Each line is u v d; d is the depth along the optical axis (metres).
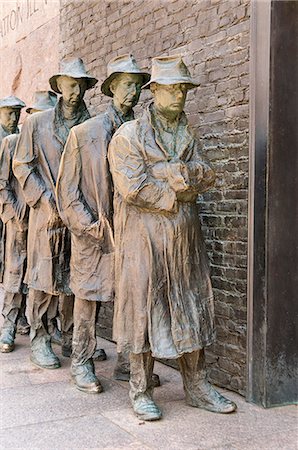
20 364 5.34
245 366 4.48
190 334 4.00
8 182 5.89
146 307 4.00
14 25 8.91
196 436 3.75
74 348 4.73
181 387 4.68
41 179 5.19
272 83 4.19
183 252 4.04
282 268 4.29
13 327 5.88
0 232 6.61
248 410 4.21
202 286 4.14
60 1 7.30
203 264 4.17
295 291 4.34
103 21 6.34
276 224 4.26
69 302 5.42
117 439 3.71
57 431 3.83
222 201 4.68
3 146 5.86
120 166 4.00
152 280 3.98
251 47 4.32
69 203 4.63
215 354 4.75
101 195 4.59
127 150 3.99
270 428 3.89
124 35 5.96
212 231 4.78
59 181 4.67
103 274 4.59
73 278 4.72
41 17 7.92
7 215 5.88
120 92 4.61
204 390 4.19
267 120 4.20
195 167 4.02
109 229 4.57
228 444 3.64
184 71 4.02
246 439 3.71
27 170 5.16
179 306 4.00
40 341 5.34
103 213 4.57
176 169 3.94
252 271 4.35
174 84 3.95
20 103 6.29
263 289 4.26
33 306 5.32
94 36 6.52
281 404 4.32
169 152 4.04
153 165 4.01
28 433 3.80
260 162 4.27
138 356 4.09
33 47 8.24
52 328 6.04
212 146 4.77
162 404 4.30
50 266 5.12
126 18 5.92
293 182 4.30
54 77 5.05
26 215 5.82
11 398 4.43
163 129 4.09
